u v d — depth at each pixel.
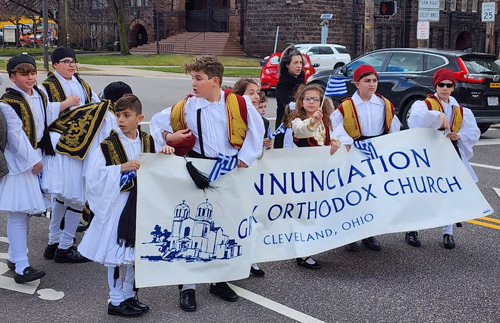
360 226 5.40
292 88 6.88
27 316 4.39
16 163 4.85
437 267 5.54
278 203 5.09
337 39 39.53
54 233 5.61
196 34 43.44
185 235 4.41
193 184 4.40
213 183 4.46
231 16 41.84
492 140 12.76
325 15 27.30
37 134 5.23
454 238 6.40
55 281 5.07
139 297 4.80
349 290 4.98
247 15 40.03
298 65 6.82
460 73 11.88
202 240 4.48
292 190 5.13
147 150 4.50
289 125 5.52
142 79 24.95
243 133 4.52
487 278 5.27
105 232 4.25
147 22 46.16
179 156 4.41
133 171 4.27
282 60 6.89
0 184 4.82
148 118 14.20
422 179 5.68
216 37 42.28
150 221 4.29
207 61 4.37
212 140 4.47
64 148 5.23
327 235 5.26
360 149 5.49
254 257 5.00
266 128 5.77
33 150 4.87
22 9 50.38
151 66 33.06
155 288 5.00
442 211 5.70
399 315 4.51
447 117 5.91
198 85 4.39
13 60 5.05
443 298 4.83
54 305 4.60
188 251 4.44
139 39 48.12
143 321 4.35
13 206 4.80
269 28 39.22
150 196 4.29
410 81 12.45
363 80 5.56
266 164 5.03
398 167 5.62
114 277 4.35
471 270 5.46
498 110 12.14
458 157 5.84
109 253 4.23
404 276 5.30
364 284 5.11
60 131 5.30
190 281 4.45
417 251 5.99
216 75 4.39
